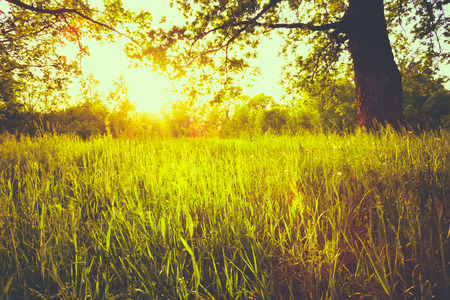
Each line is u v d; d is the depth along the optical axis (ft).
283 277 4.08
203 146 18.99
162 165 10.05
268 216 5.81
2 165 10.87
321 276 3.67
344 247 4.42
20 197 7.06
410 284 3.62
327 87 40.91
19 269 4.02
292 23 26.68
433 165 7.13
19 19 37.40
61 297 3.60
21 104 47.24
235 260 4.44
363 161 7.81
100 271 4.17
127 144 14.97
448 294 3.14
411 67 34.58
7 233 4.93
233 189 7.04
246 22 24.68
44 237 4.60
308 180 7.85
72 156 12.97
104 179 8.08
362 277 3.64
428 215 4.40
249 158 11.55
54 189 7.50
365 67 21.91
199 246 4.60
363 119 21.89
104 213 5.96
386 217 5.01
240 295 3.51
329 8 34.63
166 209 5.97
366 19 21.70
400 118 20.52
